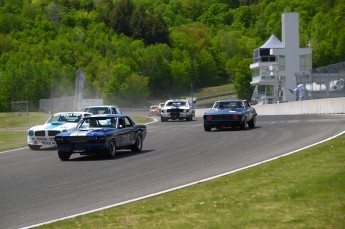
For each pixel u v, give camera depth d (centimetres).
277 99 11819
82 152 2589
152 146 3106
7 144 3884
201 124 5056
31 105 12988
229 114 3844
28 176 2142
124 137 2719
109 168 2248
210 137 3447
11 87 15138
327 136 2897
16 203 1584
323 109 6100
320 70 8181
